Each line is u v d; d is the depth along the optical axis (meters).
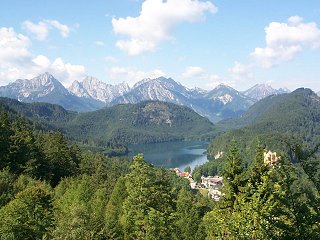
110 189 75.19
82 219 32.78
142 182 39.38
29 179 62.44
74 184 60.62
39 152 87.50
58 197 57.66
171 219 40.34
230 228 17.67
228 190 25.17
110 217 41.16
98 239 33.62
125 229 39.25
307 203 14.35
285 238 14.46
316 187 14.20
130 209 39.22
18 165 75.25
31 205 37.66
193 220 54.78
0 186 51.12
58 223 34.56
